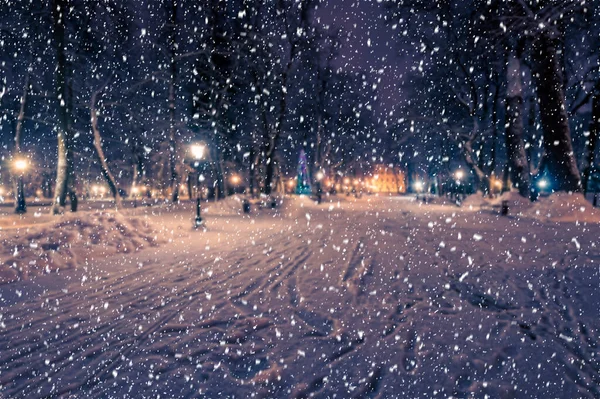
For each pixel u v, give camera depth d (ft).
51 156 98.48
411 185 263.49
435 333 12.62
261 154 106.22
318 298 16.92
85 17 53.52
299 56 91.09
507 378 9.65
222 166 90.48
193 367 10.34
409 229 44.93
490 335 12.39
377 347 11.62
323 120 120.98
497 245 31.19
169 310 15.19
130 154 112.78
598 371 10.00
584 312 14.39
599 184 107.55
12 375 9.87
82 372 10.06
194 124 86.84
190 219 55.62
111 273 21.89
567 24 55.83
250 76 92.99
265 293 17.79
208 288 18.66
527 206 60.59
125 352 11.28
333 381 9.59
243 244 33.76
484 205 81.46
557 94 55.57
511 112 65.62
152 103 84.84
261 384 9.40
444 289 18.10
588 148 73.15
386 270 22.47
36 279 20.24
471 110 86.33
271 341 12.16
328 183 158.92
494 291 17.52
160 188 138.51
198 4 77.51
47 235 25.58
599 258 24.34
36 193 173.99
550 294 16.79
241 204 75.05
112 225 31.24
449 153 128.26
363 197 180.04
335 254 28.27
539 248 29.01
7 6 49.26
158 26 70.64
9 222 39.81
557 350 11.18
